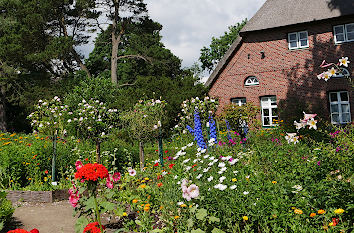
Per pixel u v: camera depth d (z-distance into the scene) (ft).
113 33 99.50
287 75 59.11
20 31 82.33
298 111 57.31
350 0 54.39
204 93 57.26
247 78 63.21
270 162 19.57
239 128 38.96
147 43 123.85
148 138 36.70
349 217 11.55
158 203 16.65
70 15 90.79
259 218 12.69
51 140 33.63
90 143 34.83
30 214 18.35
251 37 62.34
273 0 63.41
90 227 10.65
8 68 84.28
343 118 55.26
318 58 56.65
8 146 27.89
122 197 18.33
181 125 50.37
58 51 81.41
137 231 14.60
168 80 55.57
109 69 125.49
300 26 58.03
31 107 86.99
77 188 14.39
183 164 20.34
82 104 35.58
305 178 15.14
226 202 13.83
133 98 51.47
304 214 12.14
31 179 25.12
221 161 20.58
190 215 13.06
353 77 53.93
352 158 14.88
